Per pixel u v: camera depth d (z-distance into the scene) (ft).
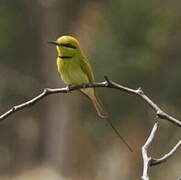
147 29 59.16
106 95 58.80
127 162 62.90
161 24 59.72
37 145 71.82
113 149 63.31
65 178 66.39
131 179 62.85
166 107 59.93
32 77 66.54
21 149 72.59
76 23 64.54
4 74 65.51
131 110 59.57
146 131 60.90
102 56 57.47
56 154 68.49
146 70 58.13
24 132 71.26
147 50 58.54
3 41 64.64
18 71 66.23
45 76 66.54
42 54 66.54
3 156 72.49
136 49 58.34
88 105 64.44
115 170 63.82
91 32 61.82
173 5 60.49
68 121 66.28
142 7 59.52
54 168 68.13
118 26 59.31
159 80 59.41
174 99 59.93
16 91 66.18
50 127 68.59
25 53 66.33
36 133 71.15
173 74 59.72
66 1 64.75
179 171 59.52
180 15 60.44
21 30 65.57
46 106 68.74
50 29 65.57
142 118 60.23
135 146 61.46
